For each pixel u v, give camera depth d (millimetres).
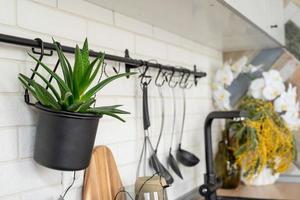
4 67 741
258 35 1548
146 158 1209
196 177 1604
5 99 740
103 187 960
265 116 1620
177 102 1464
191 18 1213
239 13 1158
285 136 1652
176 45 1482
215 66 1896
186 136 1533
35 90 726
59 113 691
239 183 1737
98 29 1024
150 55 1281
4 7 750
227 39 1625
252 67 1859
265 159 1591
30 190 786
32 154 790
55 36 878
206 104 1772
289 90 1782
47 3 857
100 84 769
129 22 1166
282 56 1867
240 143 1607
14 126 755
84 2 975
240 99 1880
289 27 1864
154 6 1050
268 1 1557
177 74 1457
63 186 873
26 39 753
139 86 1188
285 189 1662
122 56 1120
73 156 711
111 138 1053
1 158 729
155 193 971
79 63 730
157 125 1303
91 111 742
